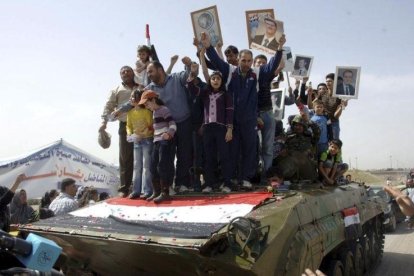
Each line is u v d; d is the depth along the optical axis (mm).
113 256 5227
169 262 4688
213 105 6402
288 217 4855
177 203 5824
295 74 9594
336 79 9094
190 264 4516
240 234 4285
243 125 6594
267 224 4586
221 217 4910
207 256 4176
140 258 4926
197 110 6781
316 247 5344
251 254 4199
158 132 6176
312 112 9484
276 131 8281
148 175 6461
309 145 7465
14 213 8258
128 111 6793
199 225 4723
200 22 7008
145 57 7441
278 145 7695
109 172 14227
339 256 7348
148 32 7609
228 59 7637
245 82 6715
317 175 7832
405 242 13367
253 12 7285
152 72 6535
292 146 7477
